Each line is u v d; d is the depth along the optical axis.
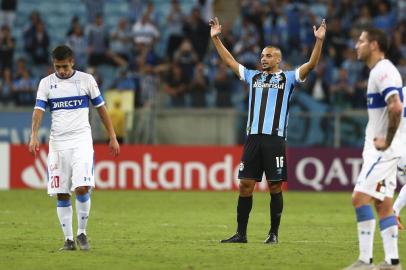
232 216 52.06
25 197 64.75
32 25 89.50
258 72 37.75
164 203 60.84
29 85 83.44
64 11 97.38
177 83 82.38
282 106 37.22
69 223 34.75
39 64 89.38
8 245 36.56
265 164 37.25
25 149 72.75
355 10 90.94
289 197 66.75
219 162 71.88
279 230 44.03
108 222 47.88
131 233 42.22
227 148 71.81
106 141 73.12
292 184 72.31
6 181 72.75
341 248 36.19
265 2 94.31
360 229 28.80
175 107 80.31
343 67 84.44
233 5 96.88
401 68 83.94
